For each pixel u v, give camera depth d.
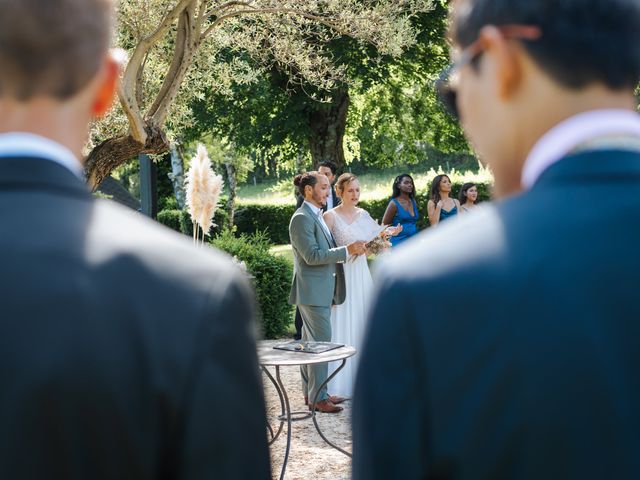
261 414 0.98
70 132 0.99
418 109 19.20
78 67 0.96
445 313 0.89
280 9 6.18
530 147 0.98
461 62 1.03
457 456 0.88
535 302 0.87
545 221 0.91
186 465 0.91
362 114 19.80
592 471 0.85
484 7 0.99
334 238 6.16
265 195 38.50
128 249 0.93
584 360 0.85
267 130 16.48
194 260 0.96
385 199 24.77
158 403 0.90
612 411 0.85
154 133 5.64
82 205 0.96
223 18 5.99
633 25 0.94
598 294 0.87
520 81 0.97
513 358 0.86
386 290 0.93
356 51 15.12
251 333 0.98
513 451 0.87
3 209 0.92
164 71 7.43
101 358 0.88
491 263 0.90
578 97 0.95
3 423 0.86
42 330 0.87
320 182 5.83
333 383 6.35
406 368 0.91
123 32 6.57
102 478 0.88
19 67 0.94
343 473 4.79
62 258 0.90
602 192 0.91
